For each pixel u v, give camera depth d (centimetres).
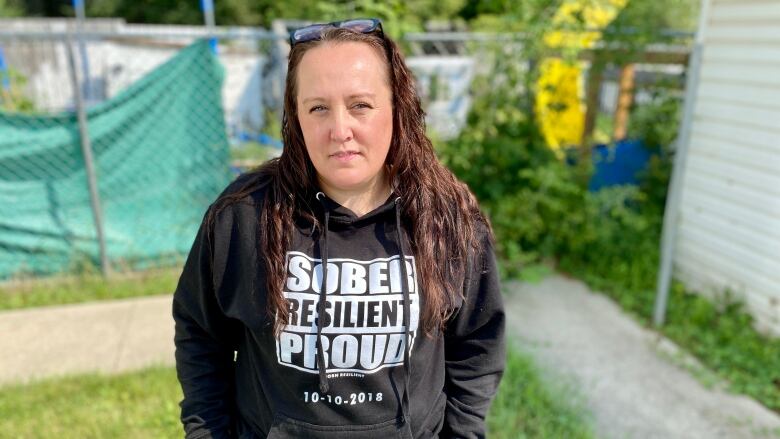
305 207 125
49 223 451
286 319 120
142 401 311
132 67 910
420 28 481
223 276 126
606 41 509
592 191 587
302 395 124
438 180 132
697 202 458
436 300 125
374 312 122
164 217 479
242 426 141
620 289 475
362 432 125
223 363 144
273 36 453
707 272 454
